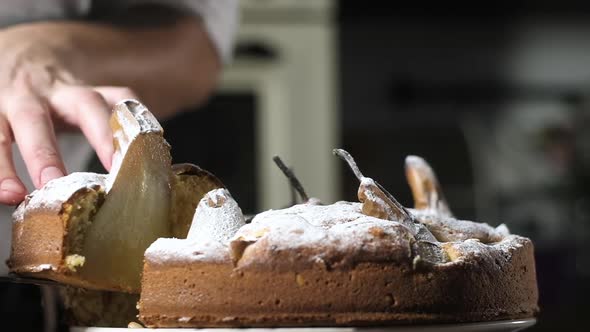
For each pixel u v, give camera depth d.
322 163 2.42
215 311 0.90
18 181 1.02
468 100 2.69
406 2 2.62
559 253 2.28
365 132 2.64
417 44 2.67
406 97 2.66
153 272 0.91
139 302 0.93
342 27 2.63
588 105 2.70
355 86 2.65
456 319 0.91
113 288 0.96
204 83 1.44
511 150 2.64
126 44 1.31
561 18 2.72
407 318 0.90
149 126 0.98
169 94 1.37
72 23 1.28
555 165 2.64
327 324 0.90
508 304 0.95
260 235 0.91
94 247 0.95
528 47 2.70
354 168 0.95
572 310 2.08
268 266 0.90
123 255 0.96
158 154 0.98
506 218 2.56
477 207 2.56
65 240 0.94
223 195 0.94
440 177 2.61
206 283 0.90
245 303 0.90
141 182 0.97
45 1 1.32
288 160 2.38
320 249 0.90
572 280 2.21
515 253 0.97
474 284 0.92
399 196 2.59
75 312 1.00
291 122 2.39
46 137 1.05
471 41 2.69
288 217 0.92
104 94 1.12
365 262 0.90
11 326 1.00
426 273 0.90
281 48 2.40
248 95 2.37
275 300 0.90
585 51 2.73
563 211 2.58
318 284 0.90
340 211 0.94
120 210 0.96
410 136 2.64
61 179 0.97
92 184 0.95
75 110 1.08
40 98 1.10
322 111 2.41
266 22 2.38
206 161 2.33
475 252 0.93
